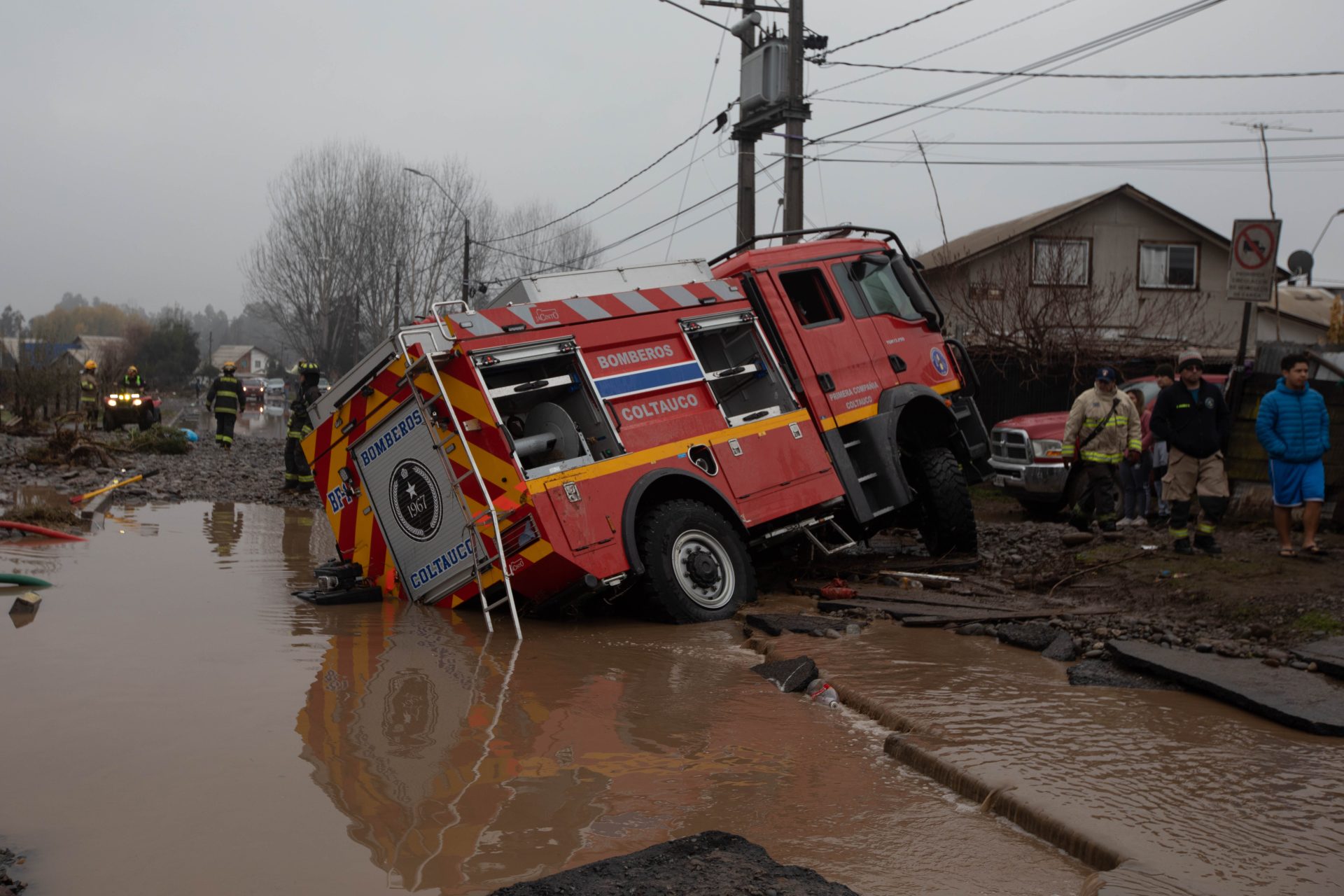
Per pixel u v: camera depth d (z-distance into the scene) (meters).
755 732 5.16
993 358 21.27
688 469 8.23
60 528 11.50
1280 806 4.14
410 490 8.05
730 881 3.44
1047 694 5.82
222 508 14.86
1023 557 10.49
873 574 9.62
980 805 4.27
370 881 3.45
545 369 8.04
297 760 4.59
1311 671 6.11
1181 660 6.25
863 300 10.04
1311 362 12.06
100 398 31.02
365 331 59.41
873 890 3.46
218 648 6.66
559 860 3.63
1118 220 27.78
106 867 3.51
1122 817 3.97
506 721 5.23
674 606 7.78
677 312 8.71
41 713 5.16
